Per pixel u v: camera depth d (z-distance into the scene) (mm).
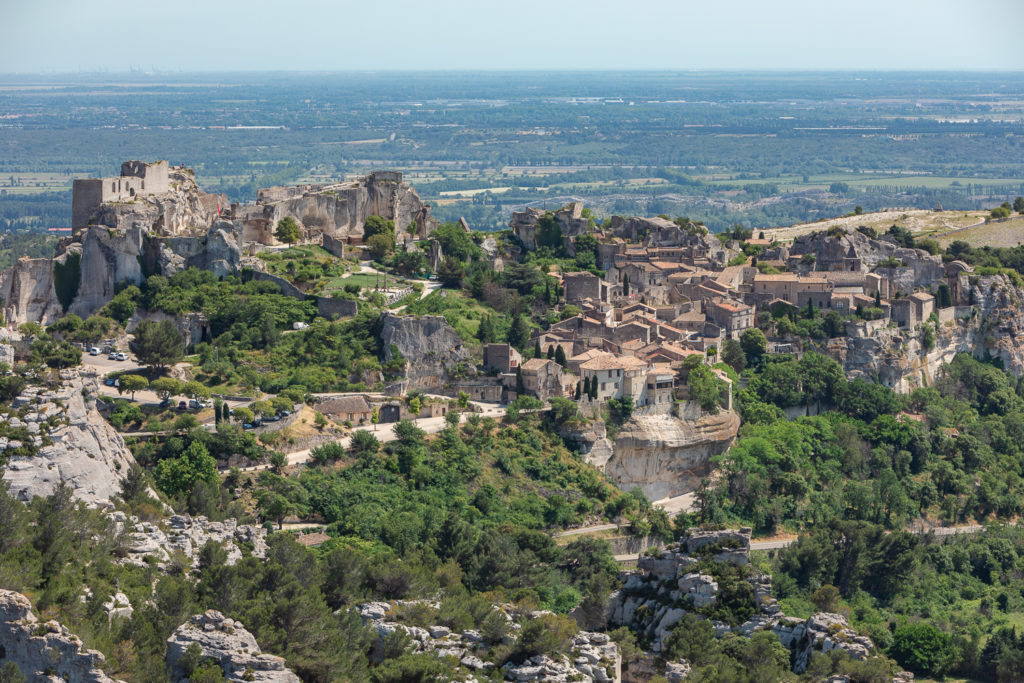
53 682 181000
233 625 195500
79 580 199125
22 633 182375
